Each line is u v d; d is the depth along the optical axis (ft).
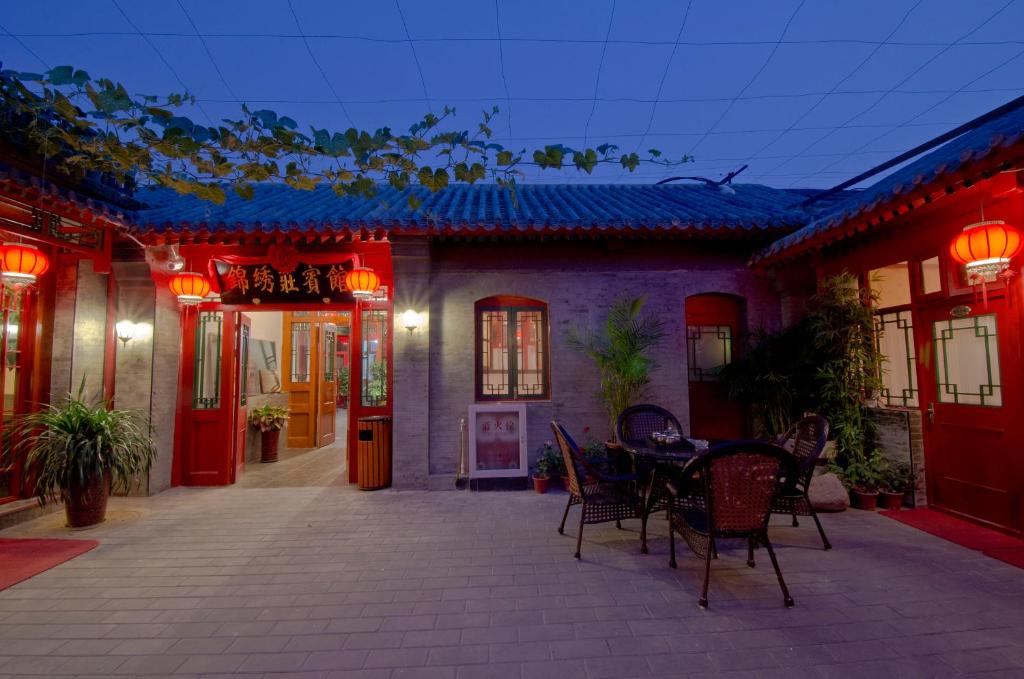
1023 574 10.91
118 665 8.17
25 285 14.56
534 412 19.94
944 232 14.34
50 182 13.67
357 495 18.44
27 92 10.18
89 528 14.98
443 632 9.06
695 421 21.18
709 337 21.48
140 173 10.78
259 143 8.90
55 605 10.25
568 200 24.35
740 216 18.94
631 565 11.85
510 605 10.02
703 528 10.30
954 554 12.02
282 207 21.36
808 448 13.82
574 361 20.12
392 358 20.58
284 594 10.65
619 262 20.52
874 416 16.63
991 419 13.43
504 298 20.70
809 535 13.43
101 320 18.80
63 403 16.79
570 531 14.35
